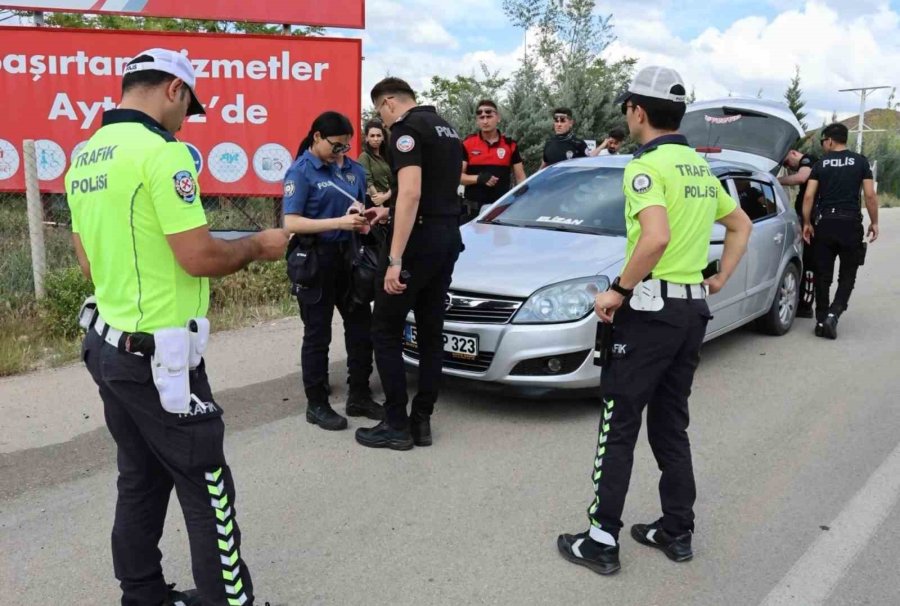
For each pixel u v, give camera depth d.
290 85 8.76
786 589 2.96
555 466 4.01
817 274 6.72
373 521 3.44
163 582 2.63
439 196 3.84
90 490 3.71
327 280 4.35
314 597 2.89
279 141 8.84
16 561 3.11
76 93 8.51
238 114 8.73
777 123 8.00
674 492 3.14
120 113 2.25
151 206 2.14
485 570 3.07
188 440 2.25
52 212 8.62
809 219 6.74
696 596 2.92
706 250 3.00
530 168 14.50
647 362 2.93
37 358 5.63
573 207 5.53
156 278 2.18
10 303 6.46
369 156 7.14
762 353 6.21
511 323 4.39
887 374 5.68
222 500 2.33
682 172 2.87
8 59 8.38
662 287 2.90
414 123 3.71
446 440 4.34
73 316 6.06
